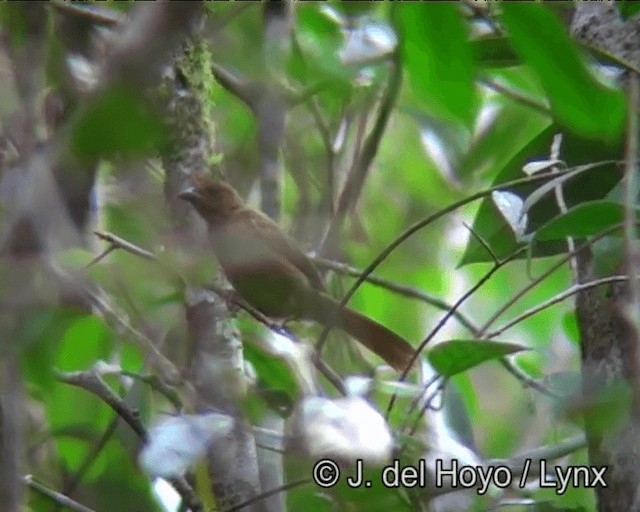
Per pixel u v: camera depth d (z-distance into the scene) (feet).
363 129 30.63
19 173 12.38
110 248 20.89
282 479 22.11
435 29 12.92
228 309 22.91
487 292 42.16
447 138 35.81
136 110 11.18
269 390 22.34
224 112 36.14
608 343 21.04
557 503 22.08
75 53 22.11
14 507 12.43
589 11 23.43
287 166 34.91
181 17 11.04
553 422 22.18
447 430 22.41
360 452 19.27
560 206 21.48
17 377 12.91
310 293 28.53
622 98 13.14
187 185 25.21
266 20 28.91
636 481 20.48
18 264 12.62
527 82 25.02
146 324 23.29
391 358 28.60
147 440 20.99
